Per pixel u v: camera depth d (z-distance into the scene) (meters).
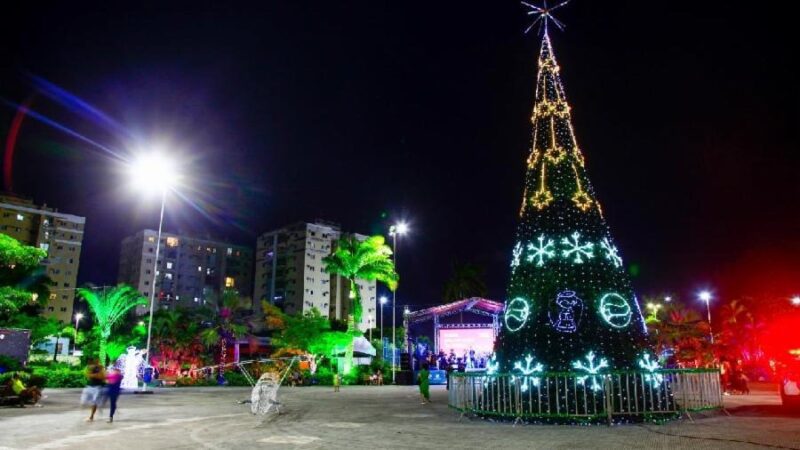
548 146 17.33
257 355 60.28
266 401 18.20
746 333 61.50
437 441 11.57
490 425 14.21
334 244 119.19
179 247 124.56
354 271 50.59
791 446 10.20
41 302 55.25
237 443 11.70
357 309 50.41
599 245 16.09
